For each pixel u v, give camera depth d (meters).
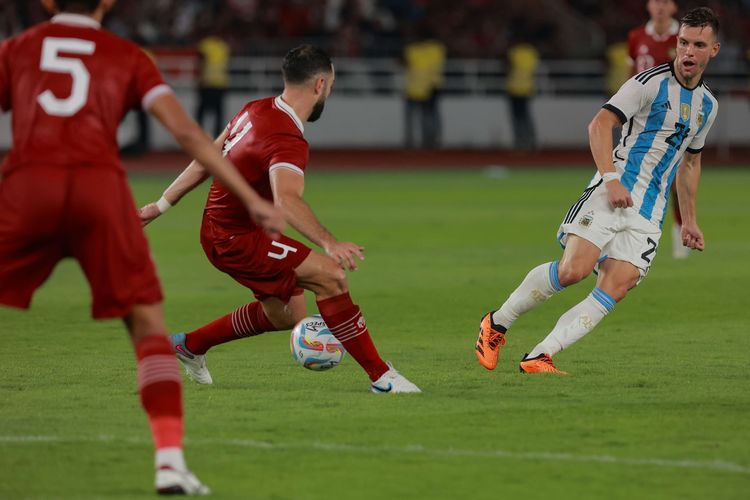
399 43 101.00
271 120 19.03
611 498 13.55
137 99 14.03
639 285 33.81
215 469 14.75
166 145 91.00
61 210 13.60
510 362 22.84
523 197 64.56
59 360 22.77
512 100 97.50
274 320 20.42
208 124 90.62
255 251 19.23
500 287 33.62
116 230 13.69
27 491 13.73
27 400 18.95
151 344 13.82
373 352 19.50
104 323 27.45
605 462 15.08
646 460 15.16
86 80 13.86
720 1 105.81
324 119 95.31
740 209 58.12
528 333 26.55
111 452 15.51
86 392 19.62
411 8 104.88
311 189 69.12
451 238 46.19
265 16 101.00
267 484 14.09
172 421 13.59
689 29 21.02
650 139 21.33
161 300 14.03
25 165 13.71
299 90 19.23
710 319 28.19
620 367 22.12
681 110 21.25
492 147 97.94
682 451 15.64
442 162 90.19
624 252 21.28
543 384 20.47
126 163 84.19
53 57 13.95
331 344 20.05
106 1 14.48
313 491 13.80
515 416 17.75
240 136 19.33
